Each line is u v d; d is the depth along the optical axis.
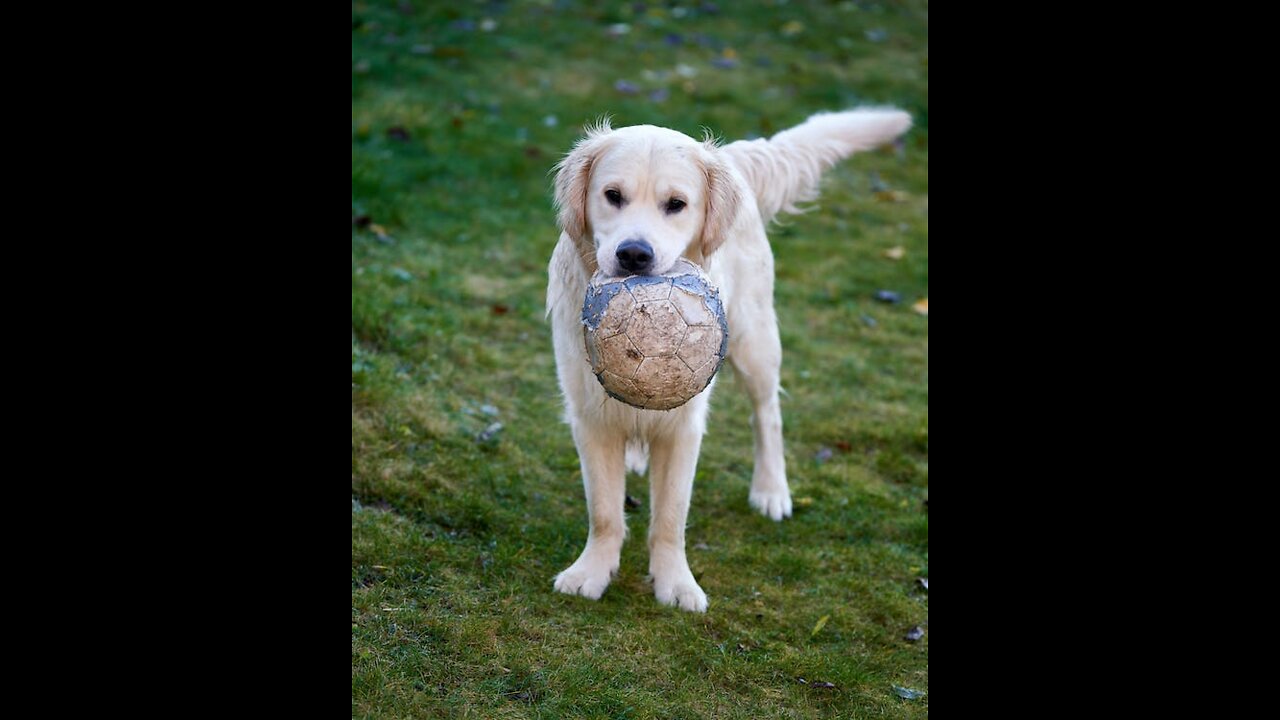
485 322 5.59
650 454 3.77
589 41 9.70
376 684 2.88
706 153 3.38
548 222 6.91
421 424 4.39
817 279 6.83
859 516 4.39
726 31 10.42
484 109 8.20
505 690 2.97
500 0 10.42
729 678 3.21
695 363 2.99
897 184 8.36
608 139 3.32
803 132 4.71
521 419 4.77
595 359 3.05
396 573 3.44
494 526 3.89
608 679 3.08
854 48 10.35
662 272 3.13
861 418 5.26
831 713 3.14
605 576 3.61
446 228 6.58
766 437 4.43
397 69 8.60
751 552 4.03
